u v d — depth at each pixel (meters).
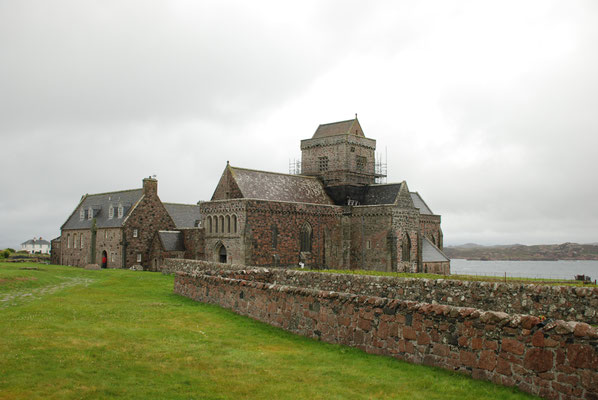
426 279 30.36
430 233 107.81
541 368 14.89
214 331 23.95
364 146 93.00
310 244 79.38
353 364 18.47
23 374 16.12
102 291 39.41
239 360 18.86
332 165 90.25
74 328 23.20
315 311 22.88
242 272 35.31
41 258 103.81
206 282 33.62
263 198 76.12
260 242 72.12
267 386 16.03
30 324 23.70
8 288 39.53
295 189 83.56
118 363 17.86
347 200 87.25
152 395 14.93
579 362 14.09
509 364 15.68
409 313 18.81
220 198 77.88
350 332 21.09
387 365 18.19
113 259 84.62
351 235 83.38
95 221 90.81
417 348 18.44
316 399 14.98
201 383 16.20
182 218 98.31
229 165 77.62
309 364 18.53
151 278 52.66
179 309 29.98
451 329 17.42
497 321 16.14
